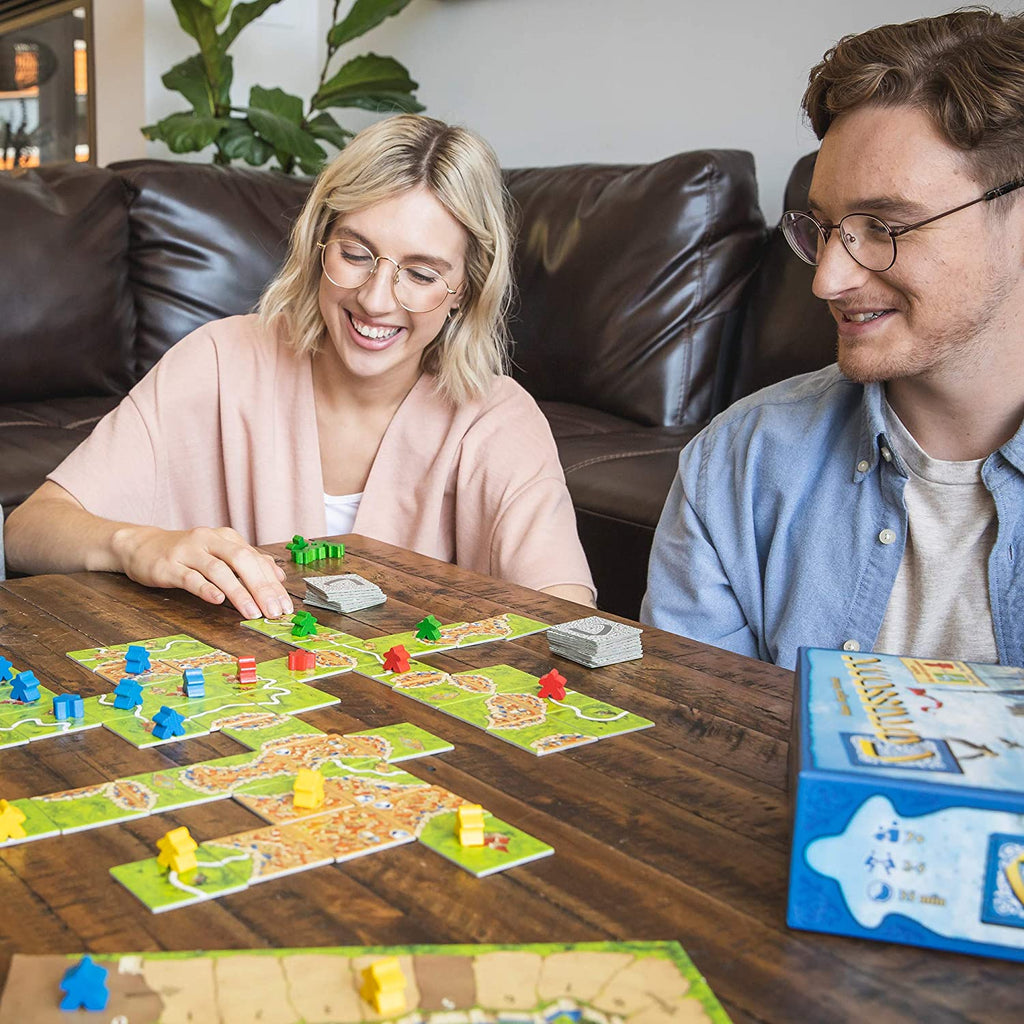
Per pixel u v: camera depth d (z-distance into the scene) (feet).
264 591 3.55
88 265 8.82
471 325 4.81
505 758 2.53
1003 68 2.95
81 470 4.70
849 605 3.71
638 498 6.53
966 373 3.31
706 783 2.44
